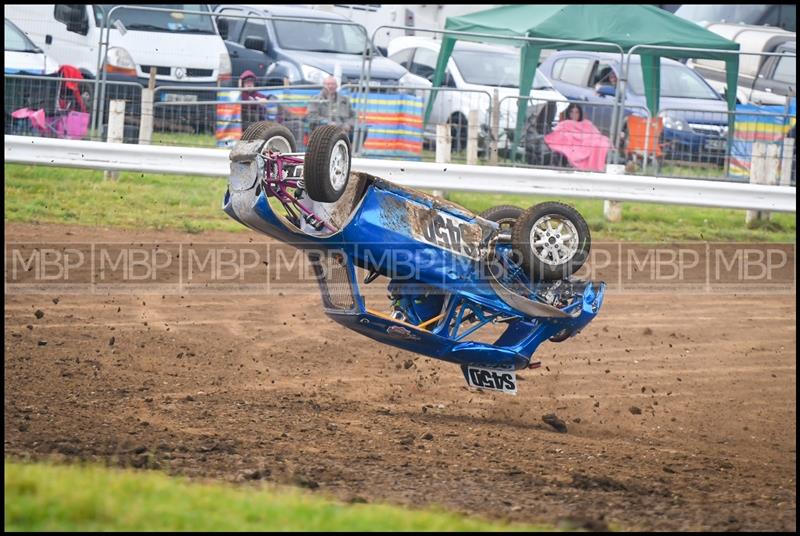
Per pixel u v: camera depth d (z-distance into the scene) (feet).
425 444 113.39
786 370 156.04
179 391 131.34
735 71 251.39
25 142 197.98
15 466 80.43
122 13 258.37
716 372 154.20
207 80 254.88
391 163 202.90
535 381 148.77
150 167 202.59
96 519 66.59
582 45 226.38
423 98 226.79
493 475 100.78
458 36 225.76
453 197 225.15
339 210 114.52
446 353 122.83
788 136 232.94
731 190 209.36
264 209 109.60
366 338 162.20
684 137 227.40
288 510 72.13
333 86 223.71
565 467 107.24
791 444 127.34
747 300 186.39
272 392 135.23
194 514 69.00
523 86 244.83
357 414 127.03
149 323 158.71
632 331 169.78
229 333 158.20
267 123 112.47
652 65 245.24
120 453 99.60
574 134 222.69
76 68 241.14
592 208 228.43
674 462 114.42
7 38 240.73
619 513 87.86
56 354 141.69
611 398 142.92
